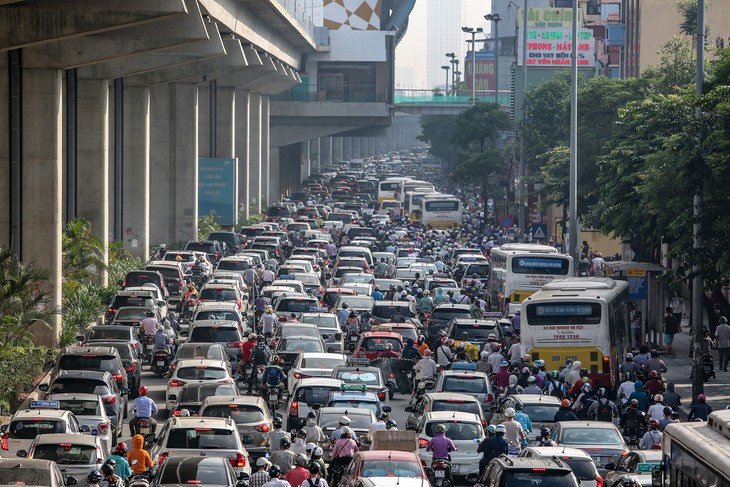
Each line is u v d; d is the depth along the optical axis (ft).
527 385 254.68
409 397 299.58
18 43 347.77
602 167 364.38
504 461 153.28
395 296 407.64
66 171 463.01
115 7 349.61
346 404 216.13
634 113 358.84
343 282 435.12
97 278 445.37
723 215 277.03
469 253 536.01
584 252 529.04
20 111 362.33
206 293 386.11
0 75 362.53
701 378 271.69
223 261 465.06
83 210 468.75
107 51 388.57
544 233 442.09
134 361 283.79
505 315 376.27
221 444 174.81
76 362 245.24
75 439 173.17
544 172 509.35
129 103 561.02
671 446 123.44
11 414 257.55
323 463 175.73
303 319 337.31
